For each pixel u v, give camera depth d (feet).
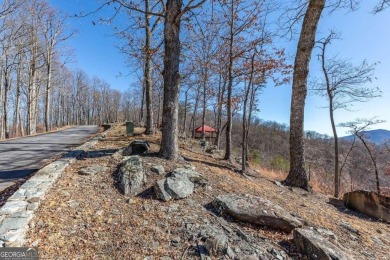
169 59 21.56
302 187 24.20
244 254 9.99
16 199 12.27
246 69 31.73
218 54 46.29
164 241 10.55
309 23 23.39
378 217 19.25
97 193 14.51
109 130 53.16
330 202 21.91
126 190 14.90
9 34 65.98
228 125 33.09
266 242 11.25
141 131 44.80
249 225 12.51
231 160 33.24
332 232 13.82
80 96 199.00
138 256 9.52
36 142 39.93
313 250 10.35
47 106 80.69
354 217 18.76
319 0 22.53
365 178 55.62
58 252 9.26
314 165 56.24
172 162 20.71
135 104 191.31
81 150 24.57
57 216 11.50
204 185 16.65
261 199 14.94
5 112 75.10
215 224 12.12
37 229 10.27
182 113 91.15
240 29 30.86
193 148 37.81
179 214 12.77
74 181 15.89
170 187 14.87
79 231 10.73
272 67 29.89
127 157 21.27
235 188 18.02
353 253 11.98
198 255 9.75
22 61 79.46
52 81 98.94
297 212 16.14
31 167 21.44
